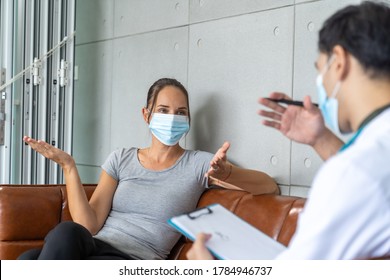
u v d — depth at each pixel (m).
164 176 1.97
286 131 1.16
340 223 0.75
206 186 2.00
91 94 3.02
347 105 0.89
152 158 2.03
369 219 0.74
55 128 2.62
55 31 2.61
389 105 0.82
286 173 1.98
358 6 0.90
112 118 2.87
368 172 0.73
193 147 2.37
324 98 0.94
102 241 1.77
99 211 1.95
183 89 2.07
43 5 2.58
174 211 1.91
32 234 1.99
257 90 2.08
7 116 2.47
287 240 1.64
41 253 1.48
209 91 2.29
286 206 1.71
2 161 2.48
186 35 2.41
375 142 0.76
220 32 2.24
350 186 0.73
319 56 0.95
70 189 1.86
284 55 1.98
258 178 1.92
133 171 2.01
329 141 1.14
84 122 3.08
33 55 2.55
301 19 1.92
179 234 1.95
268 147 2.04
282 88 1.98
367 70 0.84
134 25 2.72
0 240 1.95
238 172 1.86
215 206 1.15
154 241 1.87
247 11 2.12
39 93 2.57
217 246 0.99
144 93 2.65
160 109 2.01
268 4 2.04
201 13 2.33
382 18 0.85
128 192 1.95
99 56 2.96
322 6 1.85
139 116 2.68
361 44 0.84
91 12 3.01
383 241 0.77
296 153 1.94
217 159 1.74
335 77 0.89
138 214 1.93
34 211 2.00
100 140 2.95
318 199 0.77
